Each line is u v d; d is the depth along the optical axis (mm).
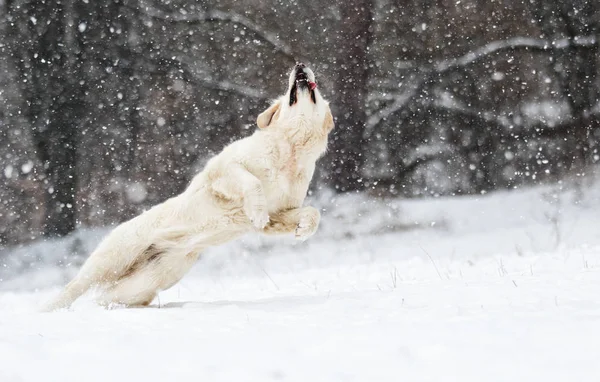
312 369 8055
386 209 50875
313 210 17969
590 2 54406
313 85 18062
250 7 54719
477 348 8742
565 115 54594
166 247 18969
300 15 54969
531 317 10719
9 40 49625
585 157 53625
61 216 49688
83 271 19109
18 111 49719
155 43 52969
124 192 51875
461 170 54781
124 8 52094
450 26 55844
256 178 17297
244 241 45969
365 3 54812
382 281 24047
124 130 52250
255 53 54531
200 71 53719
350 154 54906
